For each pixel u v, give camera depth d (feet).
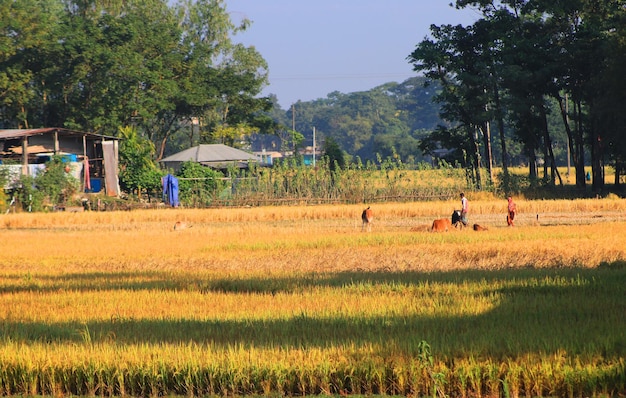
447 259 334.65
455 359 159.63
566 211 594.24
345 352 166.91
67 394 162.09
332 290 255.91
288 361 162.81
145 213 610.24
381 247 377.09
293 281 281.54
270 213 599.57
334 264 333.62
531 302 222.69
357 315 208.23
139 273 320.91
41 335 193.36
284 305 228.43
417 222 538.47
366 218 472.03
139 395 161.68
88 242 432.25
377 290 254.47
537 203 615.16
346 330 189.47
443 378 151.02
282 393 157.38
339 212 602.03
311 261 342.23
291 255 359.87
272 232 462.19
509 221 483.51
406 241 399.85
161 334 190.90
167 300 243.40
